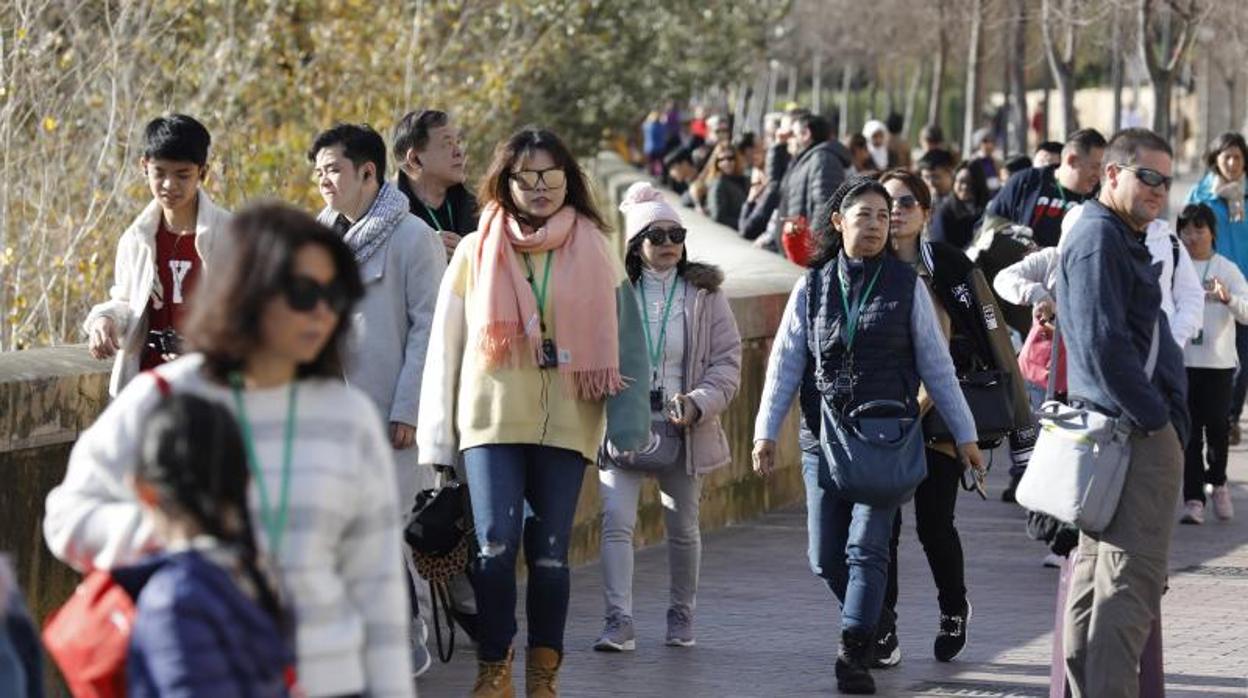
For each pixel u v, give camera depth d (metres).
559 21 60.84
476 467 17.14
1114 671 16.36
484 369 17.12
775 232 45.62
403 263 18.23
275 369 10.28
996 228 29.28
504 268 17.11
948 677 20.19
